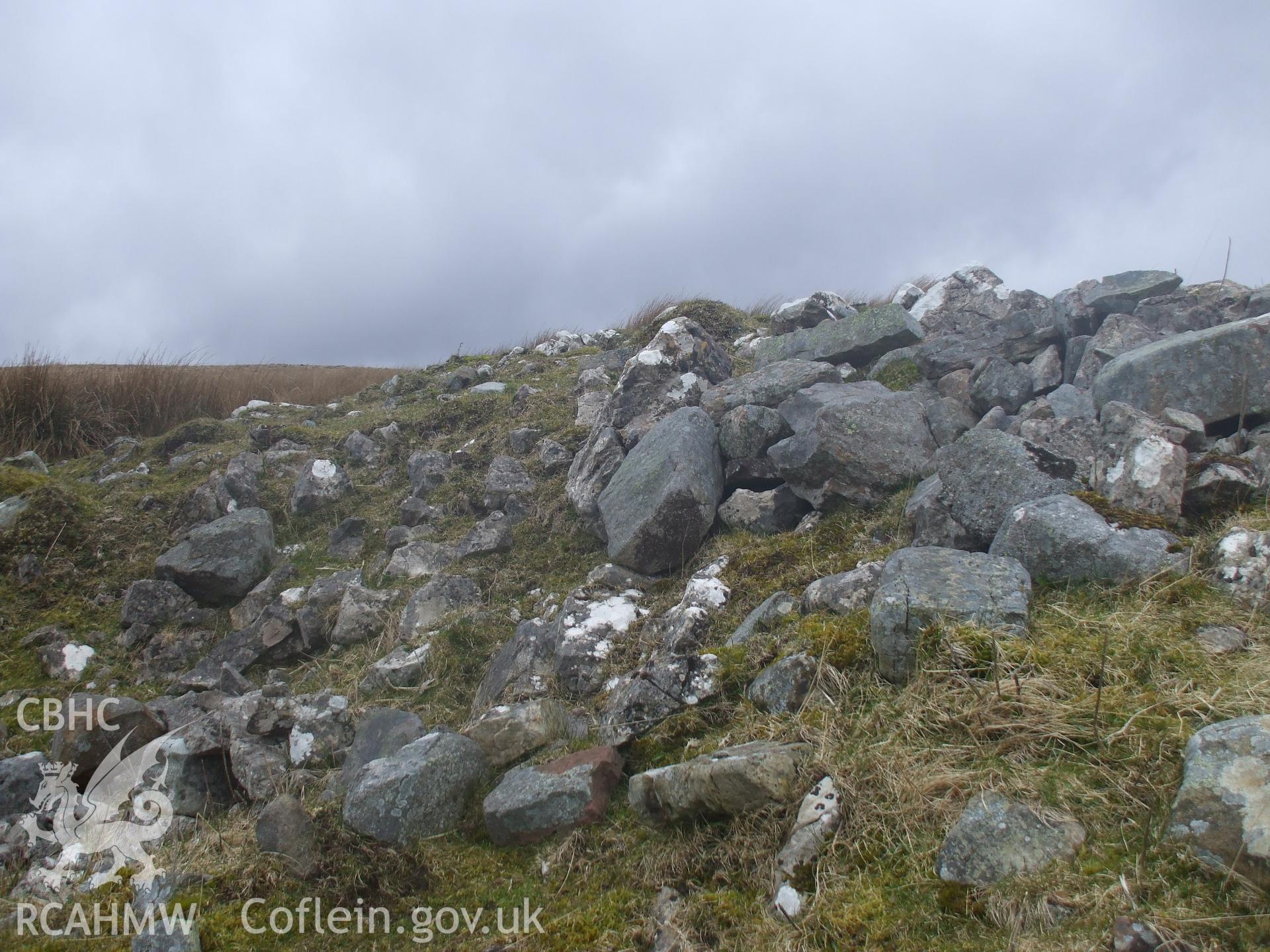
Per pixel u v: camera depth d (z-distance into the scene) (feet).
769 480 19.17
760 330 31.48
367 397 36.55
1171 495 13.66
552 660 16.22
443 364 38.68
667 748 12.96
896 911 8.83
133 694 19.16
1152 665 10.63
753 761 10.68
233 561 21.54
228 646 19.74
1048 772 9.53
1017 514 13.12
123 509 24.68
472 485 23.97
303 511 24.89
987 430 15.11
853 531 16.63
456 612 18.56
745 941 9.27
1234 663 10.43
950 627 11.24
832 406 17.47
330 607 19.98
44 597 21.94
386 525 23.68
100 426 34.24
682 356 23.06
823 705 11.86
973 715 10.42
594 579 17.97
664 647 14.96
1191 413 15.84
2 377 33.47
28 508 23.81
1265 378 15.88
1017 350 21.62
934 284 28.48
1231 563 11.82
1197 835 8.09
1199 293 22.31
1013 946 7.95
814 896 9.36
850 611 13.41
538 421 26.86
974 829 9.00
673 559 17.99
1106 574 12.23
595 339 38.37
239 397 39.75
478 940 10.69
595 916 10.43
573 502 21.03
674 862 10.77
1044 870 8.54
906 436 17.54
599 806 12.08
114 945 11.54
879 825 9.77
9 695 19.02
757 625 14.42
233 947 11.09
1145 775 9.11
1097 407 17.54
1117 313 21.03
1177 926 7.52
